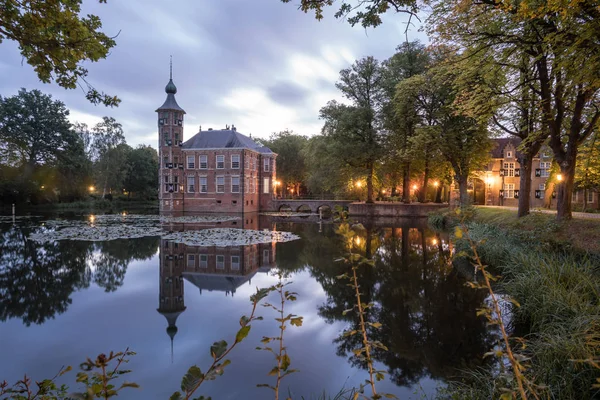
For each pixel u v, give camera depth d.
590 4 6.44
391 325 6.82
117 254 14.16
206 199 41.84
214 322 6.99
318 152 37.31
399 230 22.55
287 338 6.28
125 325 6.80
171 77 41.03
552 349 4.37
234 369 5.14
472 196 42.31
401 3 5.67
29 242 16.86
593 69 7.85
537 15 6.37
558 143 12.10
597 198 28.23
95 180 53.44
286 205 46.50
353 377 4.95
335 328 6.75
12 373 4.92
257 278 10.62
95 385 1.35
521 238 12.41
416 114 27.89
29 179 42.56
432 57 25.92
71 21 3.66
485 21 9.55
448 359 5.41
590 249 9.45
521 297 6.94
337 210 2.16
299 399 4.39
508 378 1.89
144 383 4.72
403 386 4.67
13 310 7.67
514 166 40.84
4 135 40.69
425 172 31.81
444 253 14.36
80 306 7.96
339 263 12.59
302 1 5.18
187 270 11.65
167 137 41.28
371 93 34.53
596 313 4.74
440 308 7.75
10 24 3.62
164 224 26.69
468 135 24.86
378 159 33.25
